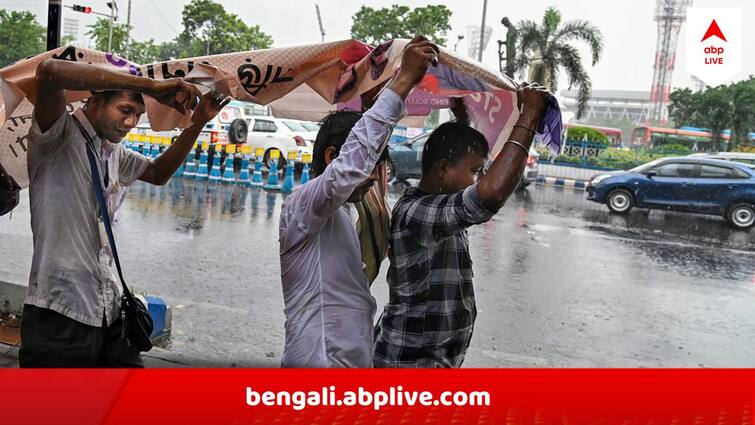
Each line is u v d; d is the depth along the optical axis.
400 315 2.07
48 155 2.14
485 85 2.31
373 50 2.07
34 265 2.17
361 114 2.02
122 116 2.18
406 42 1.98
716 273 8.59
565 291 6.97
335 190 1.77
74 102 2.36
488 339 5.17
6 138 2.40
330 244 1.94
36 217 2.16
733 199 13.61
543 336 5.36
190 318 5.09
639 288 7.38
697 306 6.77
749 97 36.12
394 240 2.03
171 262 6.91
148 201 10.95
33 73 2.18
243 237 8.52
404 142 16.39
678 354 5.18
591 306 6.45
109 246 2.28
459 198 1.86
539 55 24.61
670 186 14.18
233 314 5.28
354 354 1.93
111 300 2.29
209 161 16.19
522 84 1.94
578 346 5.18
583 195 19.00
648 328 5.85
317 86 2.27
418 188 2.11
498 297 6.51
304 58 2.14
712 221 14.64
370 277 2.03
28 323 2.16
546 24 24.56
